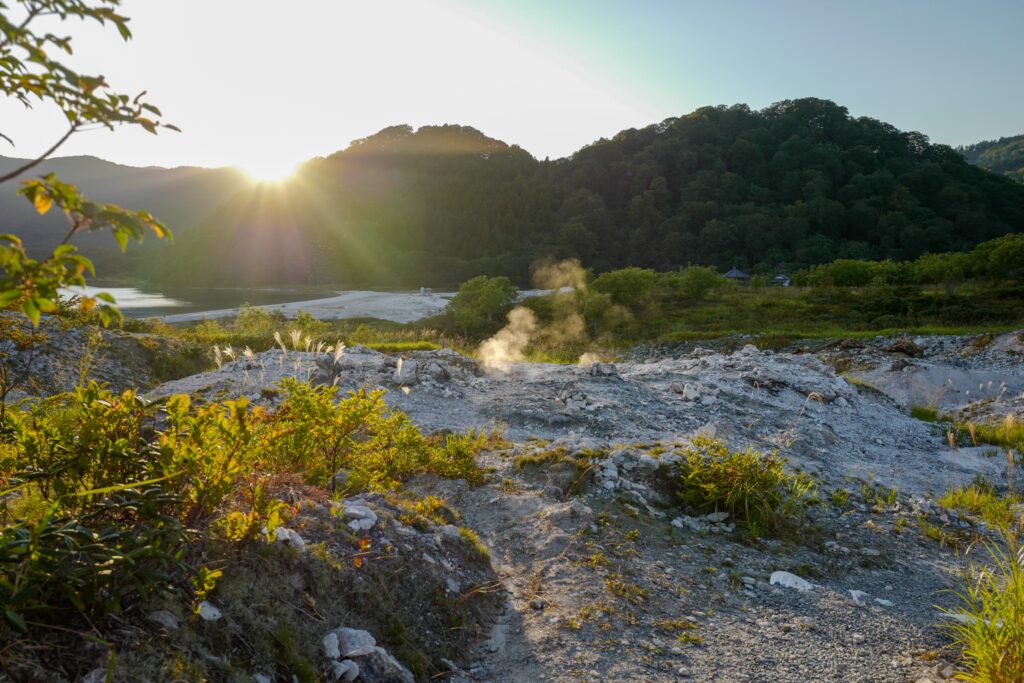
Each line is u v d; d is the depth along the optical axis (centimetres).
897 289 4641
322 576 358
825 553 607
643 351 3241
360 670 322
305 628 324
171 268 17050
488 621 434
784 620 471
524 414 986
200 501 324
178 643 267
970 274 4781
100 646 247
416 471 680
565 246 15325
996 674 376
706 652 416
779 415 1184
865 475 895
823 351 2683
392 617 372
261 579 327
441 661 373
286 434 367
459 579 452
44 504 335
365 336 2286
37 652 234
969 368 2227
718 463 694
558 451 737
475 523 591
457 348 2152
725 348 3055
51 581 249
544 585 484
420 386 1102
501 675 378
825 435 1095
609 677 377
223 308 8031
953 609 510
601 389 1158
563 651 401
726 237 14500
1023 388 1917
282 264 17012
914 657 427
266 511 341
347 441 531
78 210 174
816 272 5556
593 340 3834
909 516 725
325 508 432
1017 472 1018
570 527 572
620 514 617
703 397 1184
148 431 350
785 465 842
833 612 489
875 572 582
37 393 896
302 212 19712
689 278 5266
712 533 615
